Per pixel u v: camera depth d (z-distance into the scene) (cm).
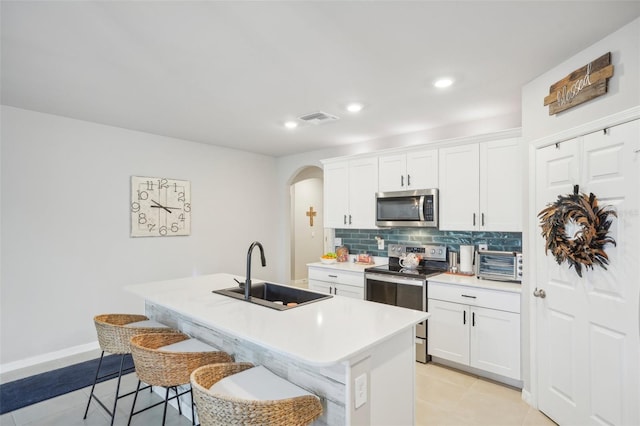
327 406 155
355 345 148
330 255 441
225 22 179
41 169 328
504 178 308
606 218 190
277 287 274
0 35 190
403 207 371
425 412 246
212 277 320
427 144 354
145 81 254
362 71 238
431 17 175
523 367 265
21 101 297
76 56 216
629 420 178
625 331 180
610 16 173
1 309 307
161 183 414
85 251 355
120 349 215
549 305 236
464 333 305
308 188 749
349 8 167
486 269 321
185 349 203
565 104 218
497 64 227
